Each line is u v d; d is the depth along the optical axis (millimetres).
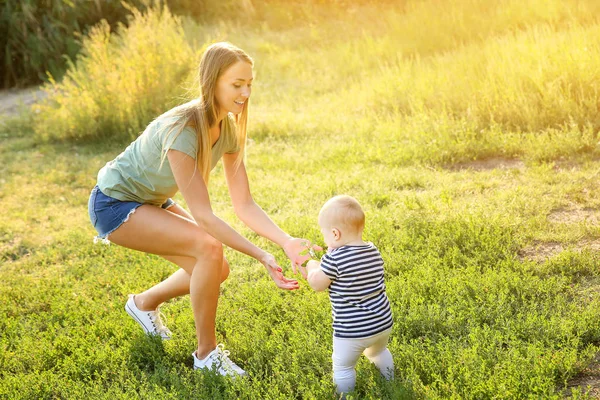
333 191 6676
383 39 13531
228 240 3469
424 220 5430
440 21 13164
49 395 3773
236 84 3393
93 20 15648
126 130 10219
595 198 5652
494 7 13516
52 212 7301
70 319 4648
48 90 12344
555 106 7750
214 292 3705
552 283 4273
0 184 8422
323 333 3957
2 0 14852
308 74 12742
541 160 6777
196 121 3430
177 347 4055
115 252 5832
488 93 8430
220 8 17469
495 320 3928
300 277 4770
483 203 5762
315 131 9219
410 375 3408
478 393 3209
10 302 5066
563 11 12102
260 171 7656
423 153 7348
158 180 3637
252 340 3998
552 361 3391
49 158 9516
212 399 3453
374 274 3250
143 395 3531
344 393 3344
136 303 4184
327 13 17453
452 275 4523
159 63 10648
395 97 9695
